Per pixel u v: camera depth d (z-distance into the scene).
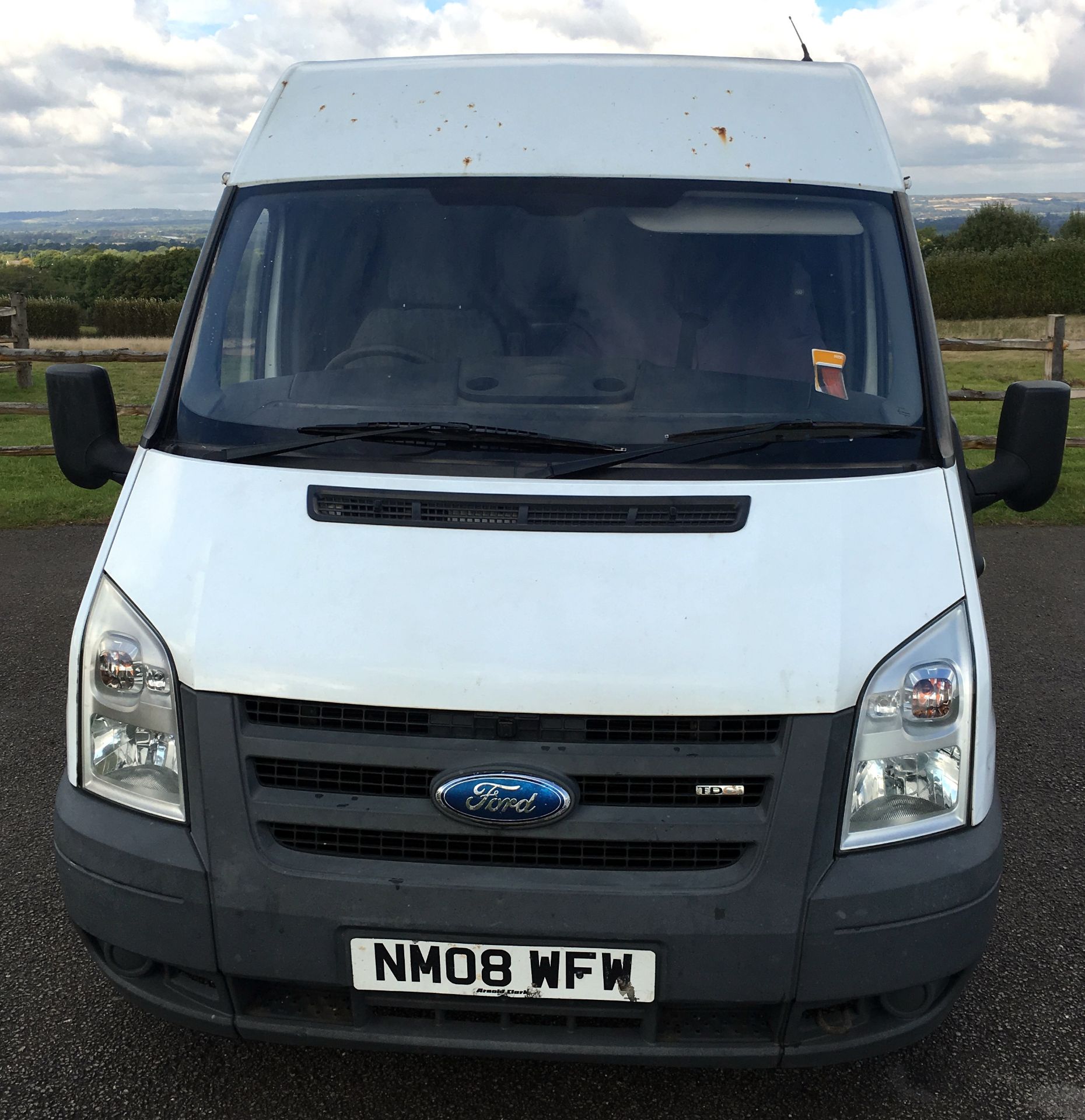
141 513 2.60
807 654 2.24
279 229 3.13
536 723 2.21
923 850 2.27
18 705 5.11
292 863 2.23
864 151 3.25
